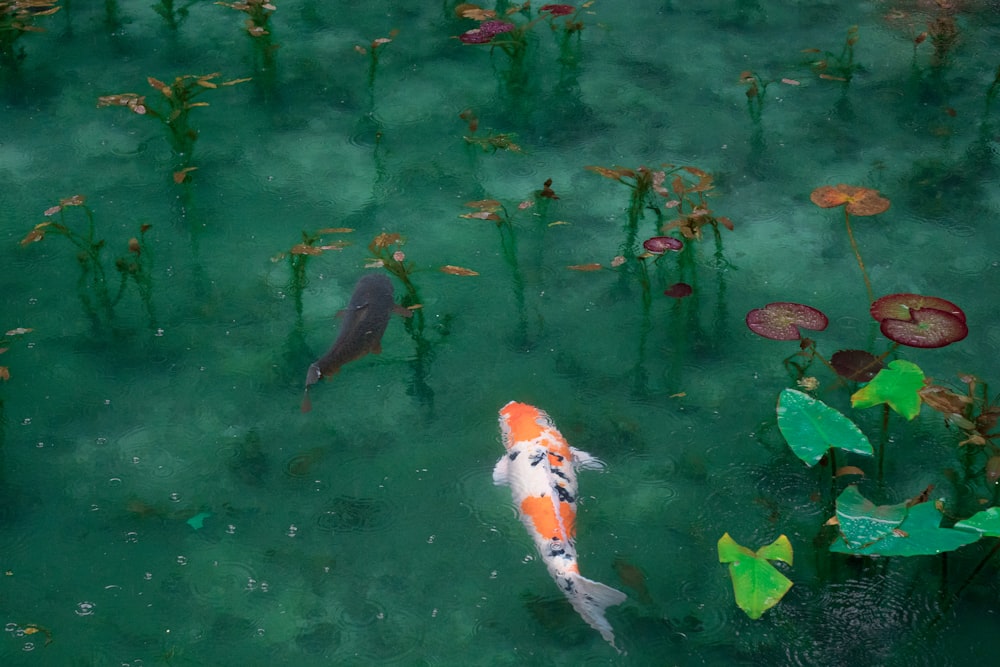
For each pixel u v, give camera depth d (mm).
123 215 4520
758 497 3799
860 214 4305
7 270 4332
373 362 4086
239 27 5406
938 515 3590
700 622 3600
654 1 5582
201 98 5012
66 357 4094
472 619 3609
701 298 4262
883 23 5406
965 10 5465
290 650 3572
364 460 3877
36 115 4914
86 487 3826
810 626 3594
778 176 4664
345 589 3658
